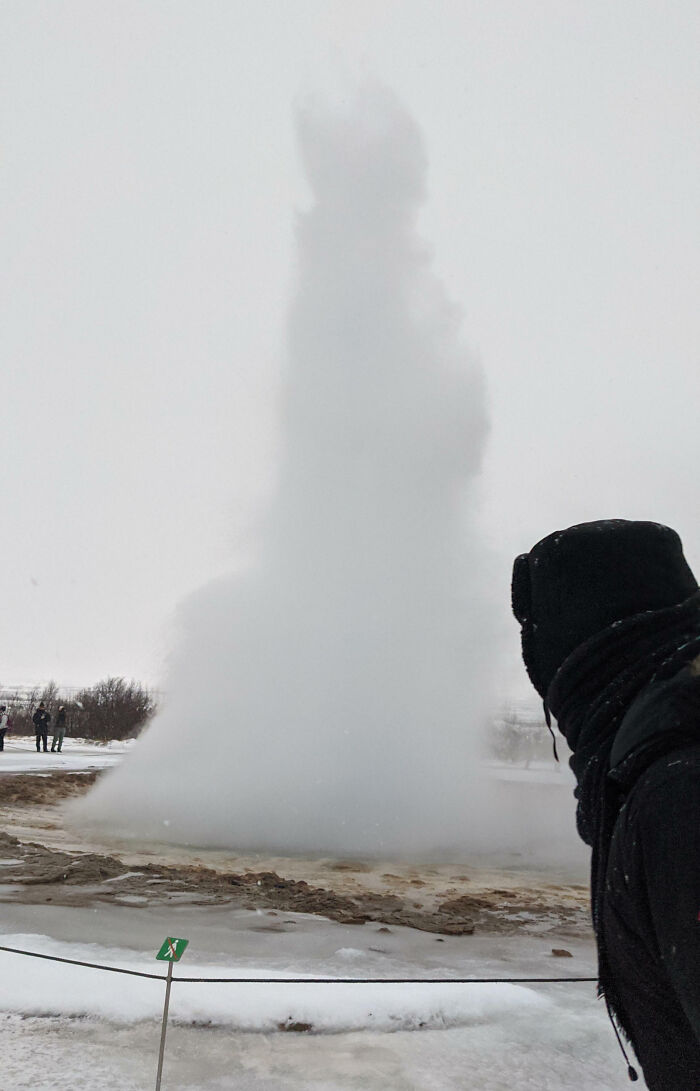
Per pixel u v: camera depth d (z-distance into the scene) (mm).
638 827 1210
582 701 1419
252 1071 4176
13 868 9148
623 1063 4484
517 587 1674
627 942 1305
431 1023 4941
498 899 9289
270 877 9352
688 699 1252
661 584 1462
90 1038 4473
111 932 6617
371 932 7207
